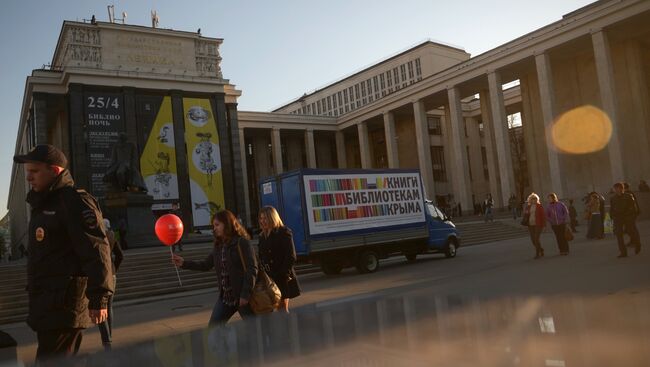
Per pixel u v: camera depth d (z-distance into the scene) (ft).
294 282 21.67
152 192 159.74
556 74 164.55
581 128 157.38
